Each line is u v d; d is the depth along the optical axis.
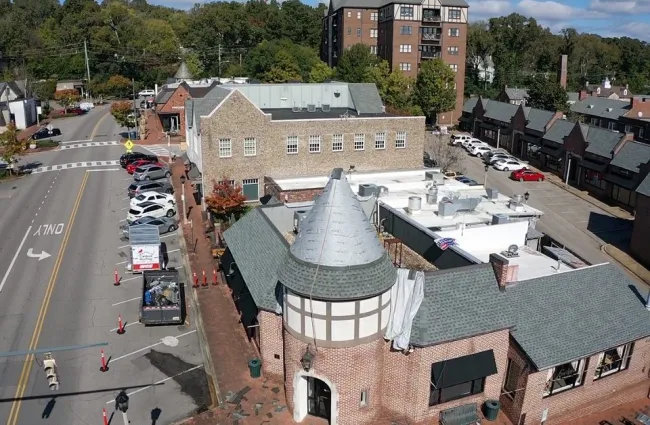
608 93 125.75
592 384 26.03
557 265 30.38
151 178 63.69
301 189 48.97
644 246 50.09
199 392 26.94
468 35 142.00
